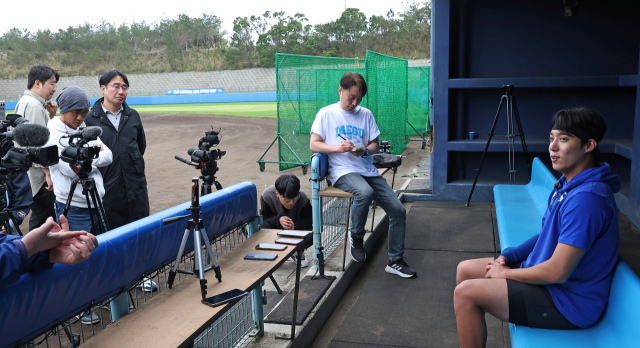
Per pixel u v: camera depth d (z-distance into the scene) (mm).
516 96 6387
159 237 2100
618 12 5914
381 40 73375
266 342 2646
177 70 74062
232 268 2256
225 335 2553
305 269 3873
